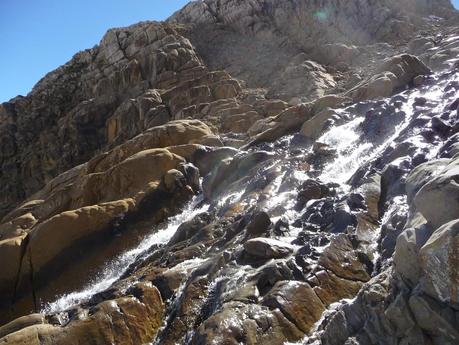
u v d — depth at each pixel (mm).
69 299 14953
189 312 9031
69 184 21750
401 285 6008
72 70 43938
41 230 16641
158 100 33688
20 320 10430
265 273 8656
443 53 25219
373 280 6812
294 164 14820
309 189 11992
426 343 5535
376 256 8875
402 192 9992
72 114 38469
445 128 12039
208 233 12430
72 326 9375
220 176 17094
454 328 5230
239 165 16766
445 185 5727
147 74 38000
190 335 8523
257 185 14211
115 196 19141
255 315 7719
